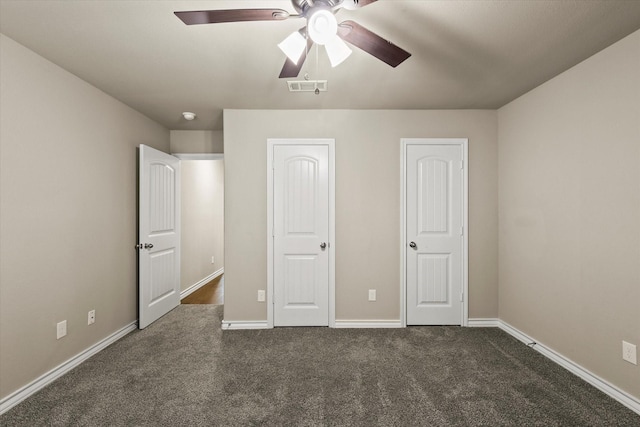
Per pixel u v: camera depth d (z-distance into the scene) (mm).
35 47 1920
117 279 2830
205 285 5051
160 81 2434
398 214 3115
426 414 1760
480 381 2090
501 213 3037
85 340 2428
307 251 3113
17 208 1870
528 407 1812
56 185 2152
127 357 2455
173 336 2885
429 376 2158
